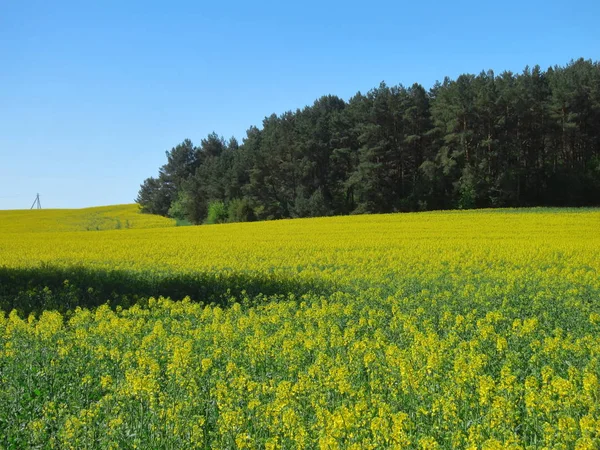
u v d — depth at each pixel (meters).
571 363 9.73
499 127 75.94
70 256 31.22
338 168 90.31
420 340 10.62
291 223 53.94
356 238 36.31
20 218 91.00
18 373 9.71
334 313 13.99
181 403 7.82
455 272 21.20
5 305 17.17
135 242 39.50
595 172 71.88
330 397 8.38
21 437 7.58
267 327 12.84
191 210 101.12
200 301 17.66
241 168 96.25
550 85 81.19
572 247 27.30
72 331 13.11
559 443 6.47
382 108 84.00
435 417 7.59
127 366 10.02
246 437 6.87
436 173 76.25
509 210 59.16
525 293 16.34
